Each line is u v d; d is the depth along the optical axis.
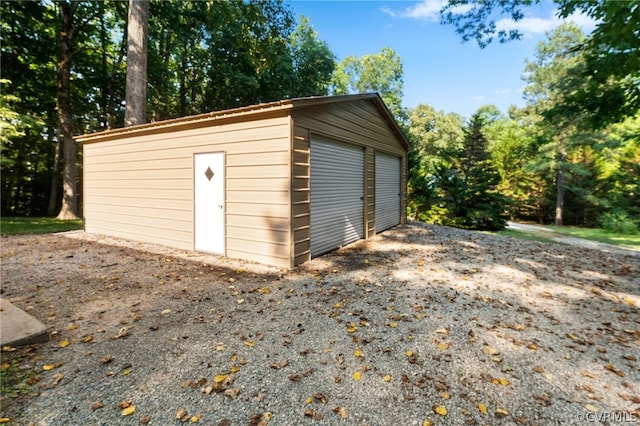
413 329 3.07
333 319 3.26
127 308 3.47
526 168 17.34
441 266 5.36
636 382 2.31
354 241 7.23
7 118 8.97
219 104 16.89
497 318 3.38
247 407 1.98
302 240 5.32
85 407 1.95
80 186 15.98
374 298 3.86
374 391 2.15
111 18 13.77
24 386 2.12
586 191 16.31
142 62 8.95
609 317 3.49
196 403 2.00
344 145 6.70
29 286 4.09
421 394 2.13
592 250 7.29
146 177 6.93
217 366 2.40
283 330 3.01
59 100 11.56
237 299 3.77
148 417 1.87
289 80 16.75
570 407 2.03
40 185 15.13
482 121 13.80
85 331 2.92
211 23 12.72
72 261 5.33
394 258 5.85
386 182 9.03
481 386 2.22
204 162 5.95
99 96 14.54
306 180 5.35
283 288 4.16
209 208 5.95
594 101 7.59
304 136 5.25
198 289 4.09
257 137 5.25
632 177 15.61
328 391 2.14
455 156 13.96
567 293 4.23
